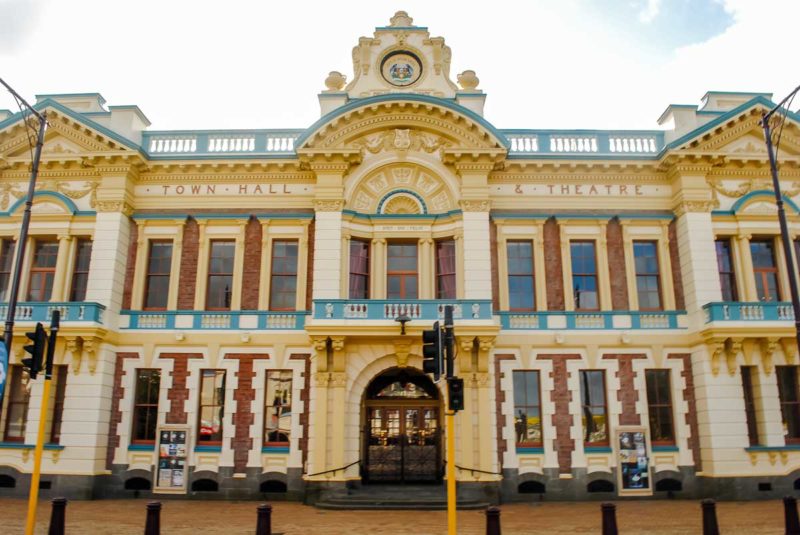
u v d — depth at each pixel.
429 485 24.00
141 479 23.16
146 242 25.22
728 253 25.05
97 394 22.89
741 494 22.09
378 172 25.47
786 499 14.48
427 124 25.33
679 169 24.88
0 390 14.77
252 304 24.59
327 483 21.88
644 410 23.59
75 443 22.53
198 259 25.02
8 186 25.52
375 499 20.86
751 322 22.86
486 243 24.20
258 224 25.34
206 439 23.61
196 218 25.28
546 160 25.16
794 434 23.23
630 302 24.56
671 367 24.02
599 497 22.80
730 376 22.97
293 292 24.84
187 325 24.31
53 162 25.11
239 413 23.52
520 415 23.62
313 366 23.52
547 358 23.97
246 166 25.25
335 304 23.00
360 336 22.80
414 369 24.34
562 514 19.47
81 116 24.88
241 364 23.94
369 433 24.95
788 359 23.33
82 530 16.08
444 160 24.88
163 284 25.09
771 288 24.86
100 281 23.98
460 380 13.08
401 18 27.41
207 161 25.20
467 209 24.52
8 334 16.31
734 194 25.08
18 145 25.45
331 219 24.36
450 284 24.73
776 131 25.28
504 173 25.52
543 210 25.34
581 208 25.41
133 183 25.59
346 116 24.81
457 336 22.69
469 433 22.45
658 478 22.98
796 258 24.80
